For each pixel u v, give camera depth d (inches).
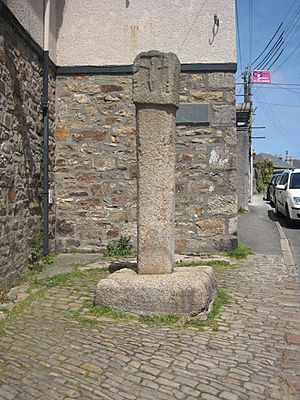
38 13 265.0
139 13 297.4
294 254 310.7
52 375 125.7
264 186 1151.6
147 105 181.9
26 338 152.4
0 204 205.8
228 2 293.1
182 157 297.1
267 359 137.2
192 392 116.8
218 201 296.2
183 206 298.0
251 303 192.9
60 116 301.6
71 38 300.4
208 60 294.0
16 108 227.9
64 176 302.7
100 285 178.4
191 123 295.4
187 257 284.7
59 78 301.4
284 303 193.5
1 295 199.5
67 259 283.4
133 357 137.1
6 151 213.0
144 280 173.5
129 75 299.0
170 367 130.8
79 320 169.2
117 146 300.2
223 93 294.4
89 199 302.4
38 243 266.5
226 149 294.5
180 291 168.4
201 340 150.7
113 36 298.8
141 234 185.2
